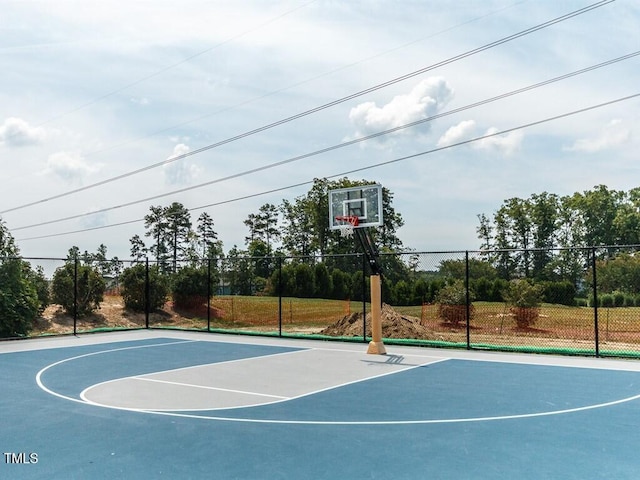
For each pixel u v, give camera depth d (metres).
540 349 15.18
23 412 8.54
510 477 5.53
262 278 45.66
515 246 71.06
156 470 5.81
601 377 11.39
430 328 22.91
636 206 75.94
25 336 20.89
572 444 6.65
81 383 11.01
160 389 10.28
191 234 81.50
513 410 8.45
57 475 5.68
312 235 67.62
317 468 5.82
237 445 6.68
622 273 41.72
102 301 27.55
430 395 9.61
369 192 15.70
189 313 30.00
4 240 23.95
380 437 6.98
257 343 18.12
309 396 9.57
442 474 5.62
